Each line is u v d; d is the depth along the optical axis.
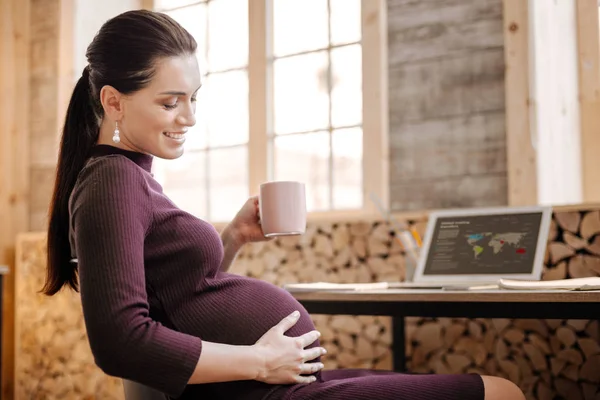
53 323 3.73
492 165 2.78
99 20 4.09
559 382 2.55
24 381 3.81
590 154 2.71
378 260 2.90
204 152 3.81
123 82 1.25
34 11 4.05
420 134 2.96
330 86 3.34
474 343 2.72
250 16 3.55
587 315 1.54
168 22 1.28
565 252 2.51
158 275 1.23
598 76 2.72
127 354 1.06
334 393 1.19
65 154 1.38
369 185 3.07
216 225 3.42
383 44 3.07
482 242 2.11
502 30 2.79
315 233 3.07
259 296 1.30
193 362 1.10
